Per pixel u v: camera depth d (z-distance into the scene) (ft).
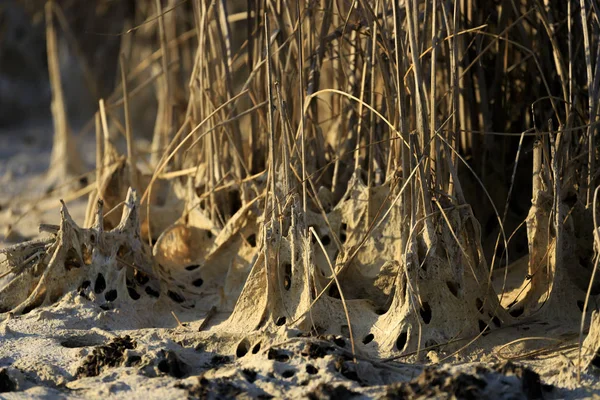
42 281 24.13
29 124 72.08
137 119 67.15
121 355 20.38
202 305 25.31
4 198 43.60
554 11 25.99
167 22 42.22
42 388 18.79
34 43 73.26
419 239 21.67
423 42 22.80
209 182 28.02
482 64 27.12
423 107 20.86
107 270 24.34
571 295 21.97
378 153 25.67
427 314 21.40
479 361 20.27
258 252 23.53
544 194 22.25
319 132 27.14
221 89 28.04
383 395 17.42
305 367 18.97
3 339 22.16
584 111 25.30
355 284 23.54
